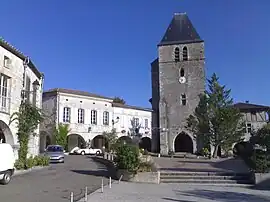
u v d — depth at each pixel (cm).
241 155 3053
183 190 1359
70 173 1947
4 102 1922
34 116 2156
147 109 5191
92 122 4597
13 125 2002
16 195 1148
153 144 4966
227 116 3738
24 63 2150
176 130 4512
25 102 2144
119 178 1670
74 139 4516
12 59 1994
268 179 1519
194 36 4784
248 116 4812
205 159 3384
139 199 1085
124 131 4919
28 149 2234
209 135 3847
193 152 4322
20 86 2103
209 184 1579
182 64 4703
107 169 2209
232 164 2584
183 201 1076
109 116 4794
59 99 4306
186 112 4544
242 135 3838
